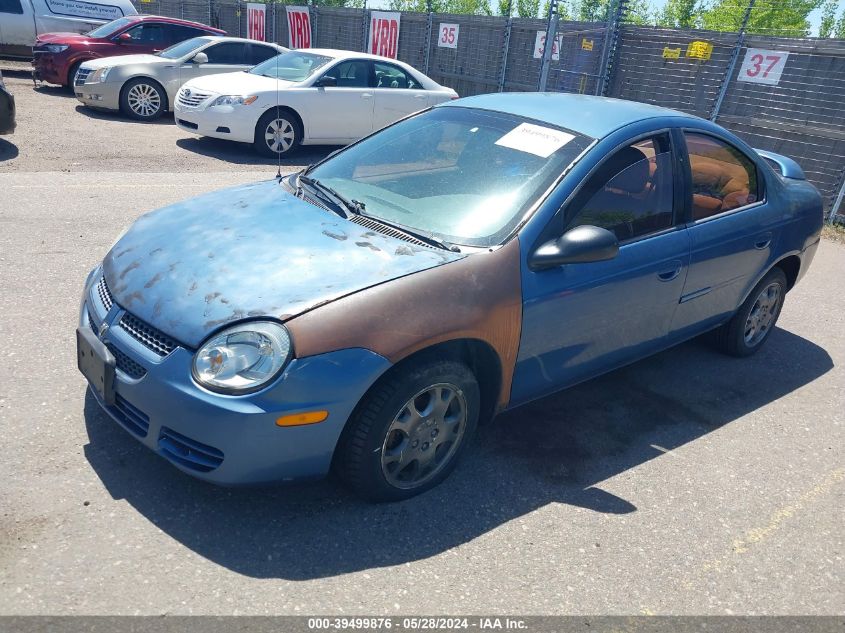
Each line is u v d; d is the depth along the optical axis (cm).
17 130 995
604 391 425
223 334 259
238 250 299
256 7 2002
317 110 1016
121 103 1166
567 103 396
